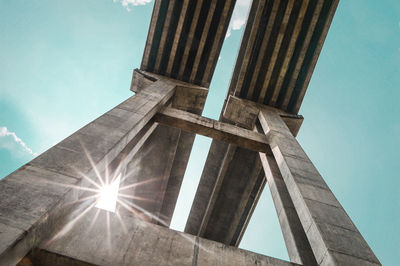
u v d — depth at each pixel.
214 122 11.45
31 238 4.05
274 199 8.52
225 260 5.04
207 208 16.19
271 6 13.77
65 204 4.79
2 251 3.47
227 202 16.33
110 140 6.70
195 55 15.53
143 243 4.94
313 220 5.82
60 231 4.67
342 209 6.44
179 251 4.97
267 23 13.95
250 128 14.21
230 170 15.66
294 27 13.23
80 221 5.01
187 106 14.92
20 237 3.76
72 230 4.78
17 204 4.25
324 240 5.30
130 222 5.29
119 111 8.57
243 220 16.16
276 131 11.07
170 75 15.19
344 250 5.14
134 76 14.73
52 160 5.46
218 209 16.62
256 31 13.41
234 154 15.19
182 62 14.98
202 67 15.62
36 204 4.34
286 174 8.02
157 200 16.41
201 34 15.22
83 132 6.75
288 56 13.54
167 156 14.95
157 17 14.58
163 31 14.65
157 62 15.05
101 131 7.03
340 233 5.57
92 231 4.90
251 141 10.98
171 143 14.60
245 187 15.72
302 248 6.28
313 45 13.92
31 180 4.81
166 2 14.76
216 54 15.19
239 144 11.20
